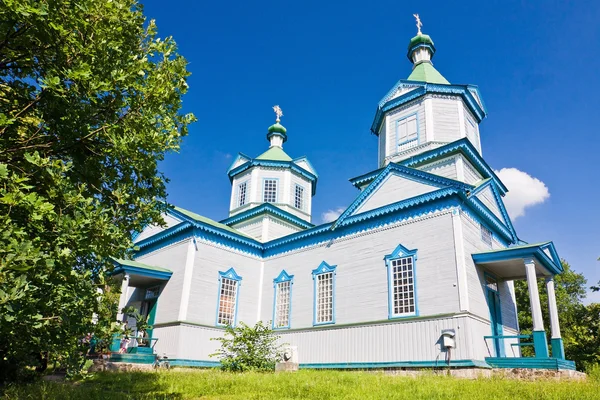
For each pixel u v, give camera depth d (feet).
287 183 86.38
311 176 90.84
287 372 44.27
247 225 81.71
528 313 91.56
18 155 19.66
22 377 31.12
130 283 69.26
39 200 15.58
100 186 22.40
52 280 17.22
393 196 57.26
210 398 27.84
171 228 67.56
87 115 20.04
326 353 56.59
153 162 23.53
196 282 62.85
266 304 69.26
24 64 19.89
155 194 25.09
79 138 20.80
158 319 63.72
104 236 18.39
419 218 52.75
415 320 48.67
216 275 65.72
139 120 22.40
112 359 52.95
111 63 21.21
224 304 65.72
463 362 43.21
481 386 30.76
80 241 17.46
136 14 23.77
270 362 51.83
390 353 49.67
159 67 24.38
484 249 54.08
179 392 29.73
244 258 70.64
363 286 56.08
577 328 78.38
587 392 27.37
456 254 47.60
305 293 63.67
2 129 18.66
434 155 62.90
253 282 70.74
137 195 23.73
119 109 22.04
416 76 75.10
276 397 27.71
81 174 21.31
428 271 49.65
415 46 81.56
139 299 70.44
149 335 63.41
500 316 53.93
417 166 65.10
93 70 20.16
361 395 27.73
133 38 23.85
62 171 18.37
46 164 17.58
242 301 68.13
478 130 74.08
